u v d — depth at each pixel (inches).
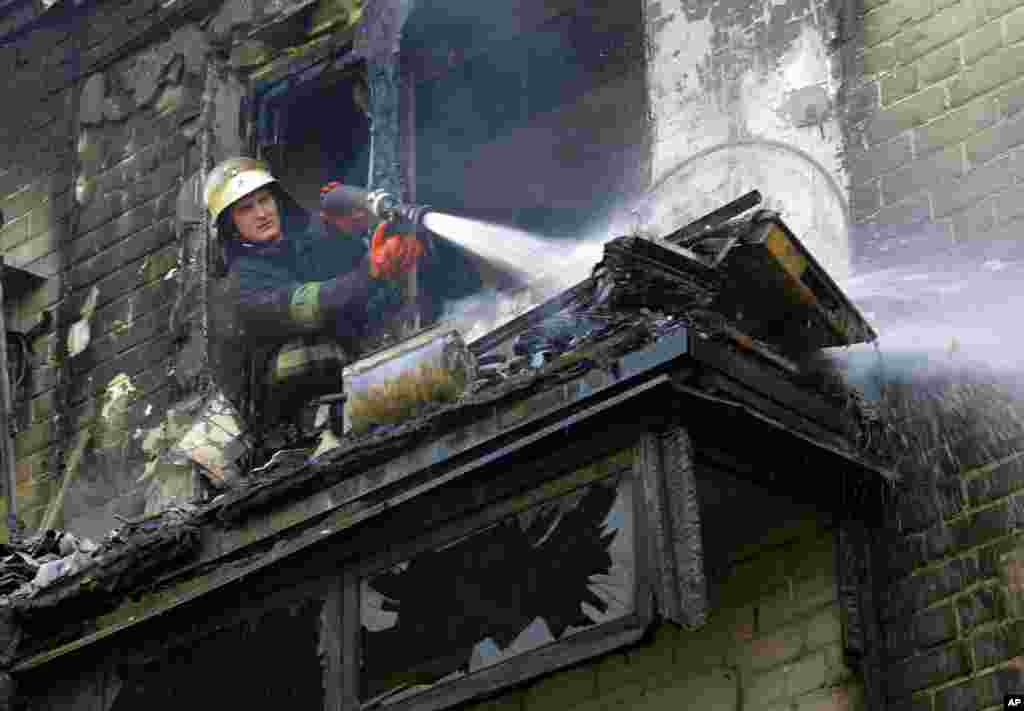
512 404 551.5
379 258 711.1
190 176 817.5
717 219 570.3
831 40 657.0
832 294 569.0
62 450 803.4
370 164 767.7
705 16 690.2
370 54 785.6
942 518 565.3
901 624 560.7
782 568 574.6
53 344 828.6
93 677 634.2
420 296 724.7
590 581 529.0
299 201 805.2
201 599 607.5
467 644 550.3
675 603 509.4
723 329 535.2
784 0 673.0
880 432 581.9
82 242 844.0
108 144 855.7
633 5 749.9
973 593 551.2
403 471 569.0
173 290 801.6
